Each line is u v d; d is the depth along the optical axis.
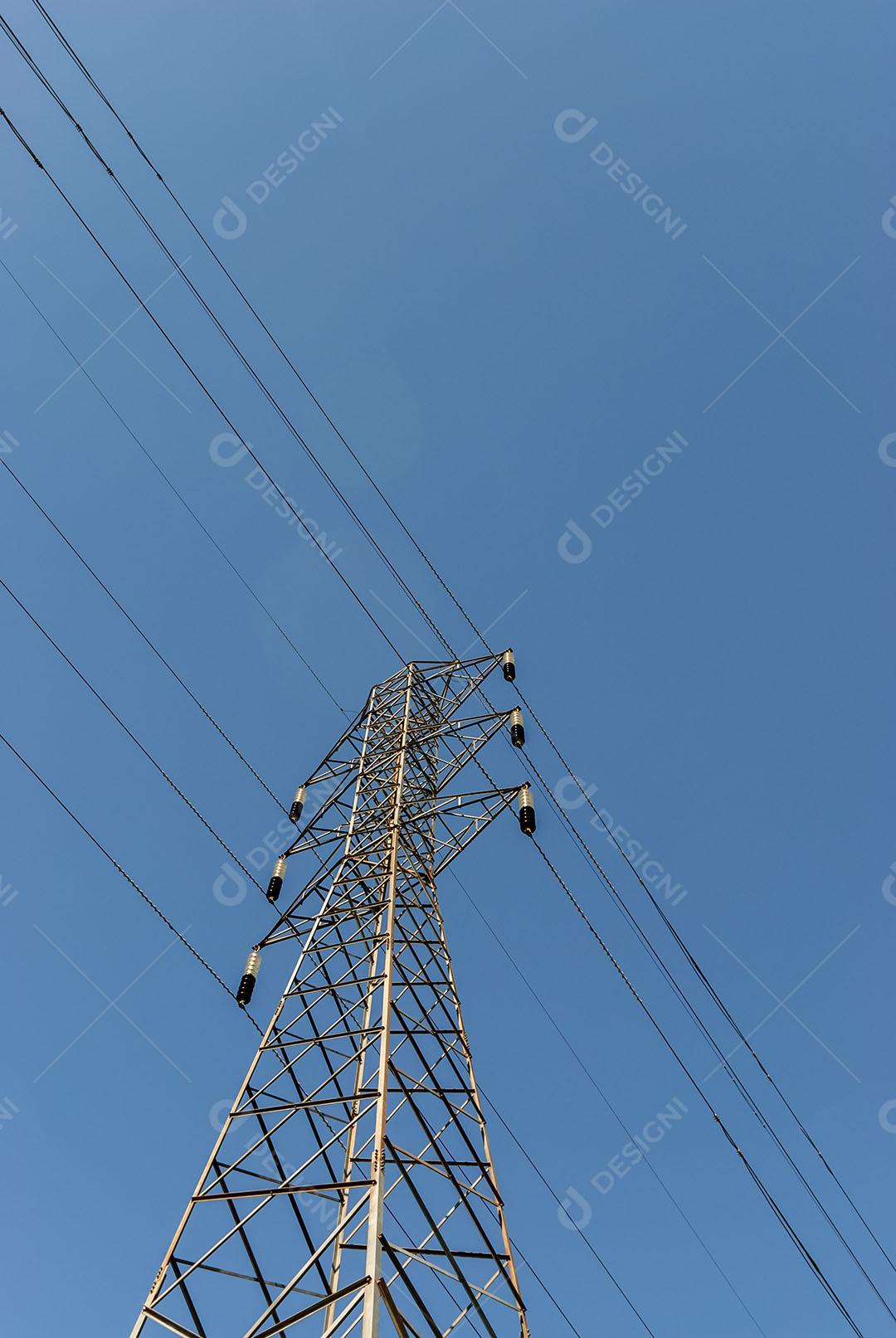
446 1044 13.28
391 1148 9.83
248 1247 10.55
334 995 14.43
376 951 14.19
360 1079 13.05
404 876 16.11
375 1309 7.37
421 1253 9.59
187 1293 9.79
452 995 13.92
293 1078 12.68
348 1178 11.20
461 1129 11.86
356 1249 9.73
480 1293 9.98
